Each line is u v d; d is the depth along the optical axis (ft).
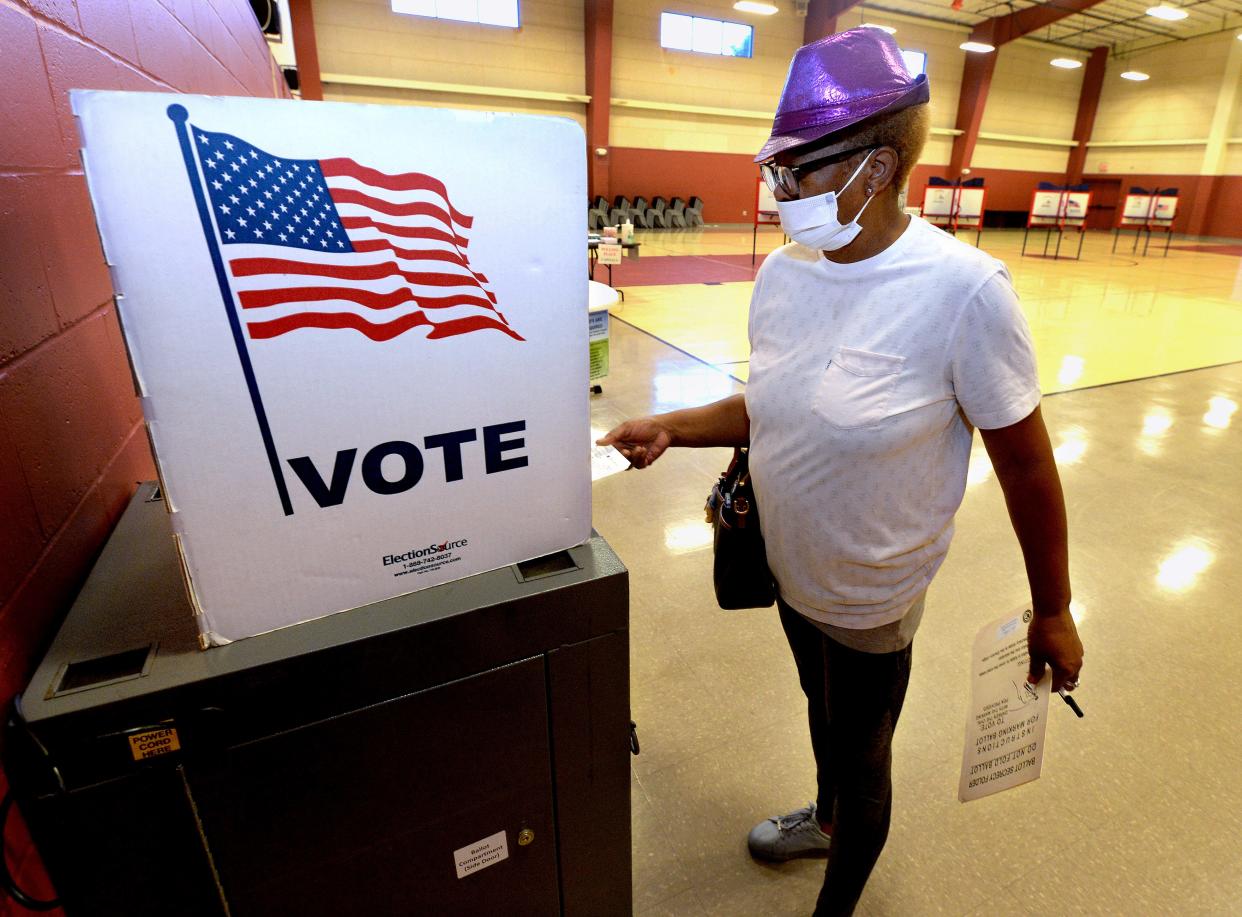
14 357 2.06
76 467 2.47
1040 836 4.40
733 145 48.75
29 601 2.01
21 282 2.15
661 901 4.01
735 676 5.75
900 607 3.00
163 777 1.85
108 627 1.99
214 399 1.65
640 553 7.60
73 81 2.64
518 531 2.28
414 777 2.24
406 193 1.73
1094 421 11.75
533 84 42.01
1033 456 2.65
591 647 2.38
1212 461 10.17
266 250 1.61
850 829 3.29
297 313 1.68
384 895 2.38
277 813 2.05
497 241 1.89
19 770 1.70
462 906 2.59
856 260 2.75
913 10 47.09
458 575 2.22
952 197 36.76
